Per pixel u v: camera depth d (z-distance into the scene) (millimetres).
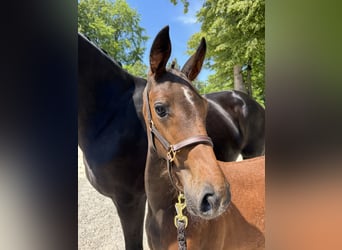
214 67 6953
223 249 1612
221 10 5875
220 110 2918
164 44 1289
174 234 1460
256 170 1899
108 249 2746
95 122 1996
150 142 1418
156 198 1494
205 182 1152
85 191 4230
